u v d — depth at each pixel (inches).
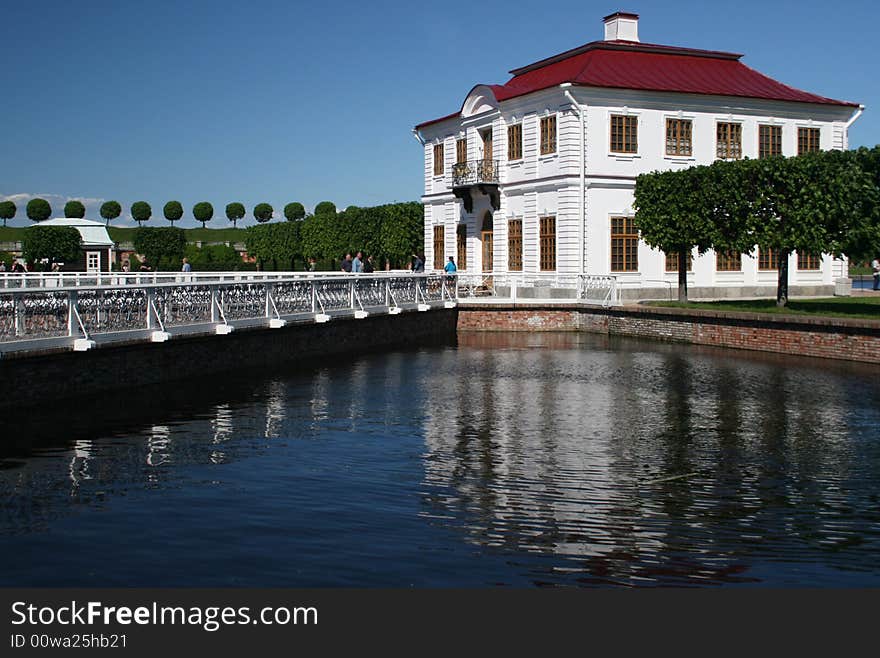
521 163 1510.8
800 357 919.0
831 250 1033.5
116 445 502.6
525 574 318.7
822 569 326.6
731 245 1142.3
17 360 554.6
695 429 566.6
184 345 725.9
